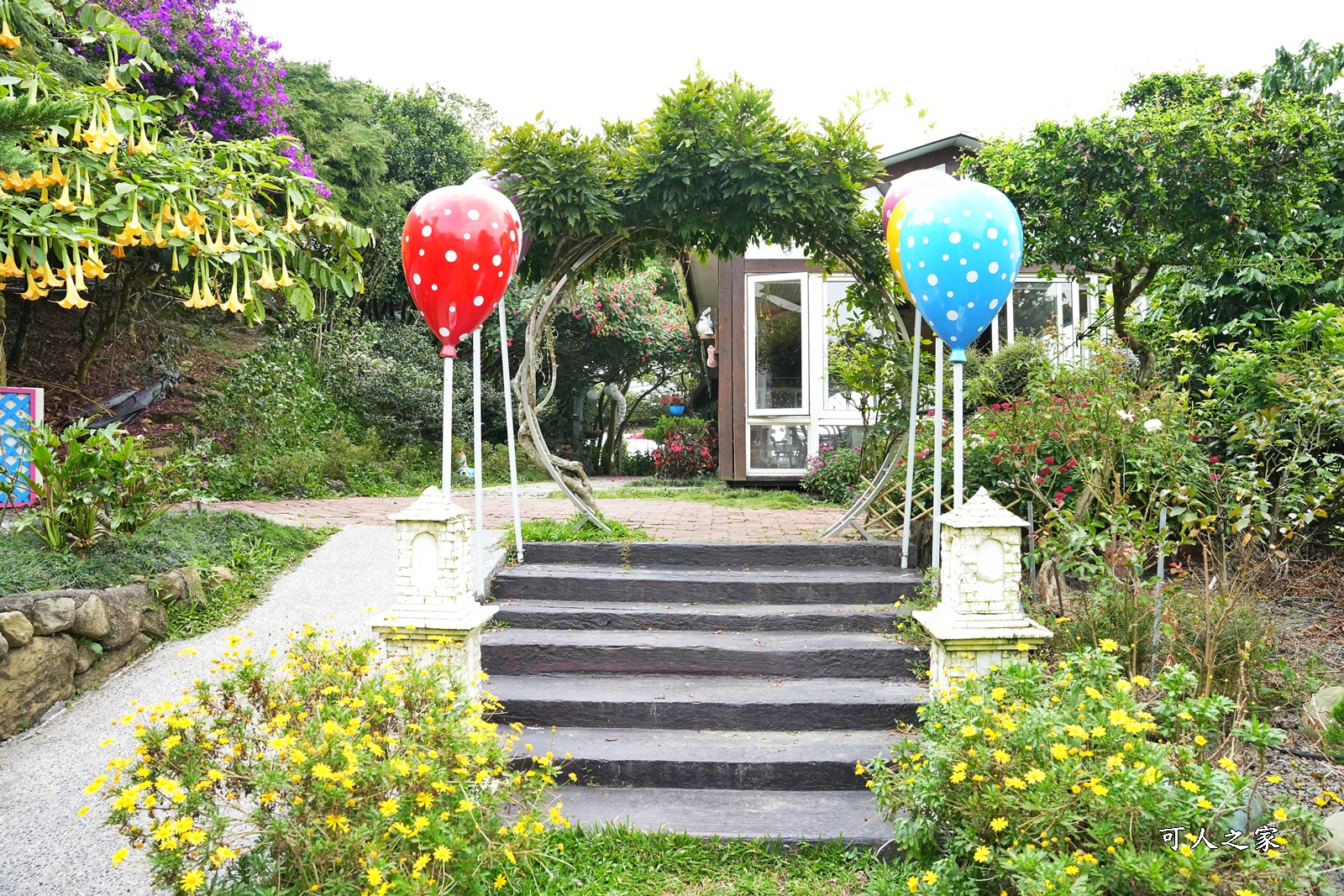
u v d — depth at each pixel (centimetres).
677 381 2080
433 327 371
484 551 522
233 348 1184
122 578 461
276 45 1020
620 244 562
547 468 567
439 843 218
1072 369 489
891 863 288
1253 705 344
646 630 448
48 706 391
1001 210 348
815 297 1028
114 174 405
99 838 296
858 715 377
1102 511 406
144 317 1036
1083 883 194
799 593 472
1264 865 209
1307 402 395
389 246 1361
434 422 1270
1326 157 570
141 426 918
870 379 586
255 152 476
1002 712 264
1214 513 407
